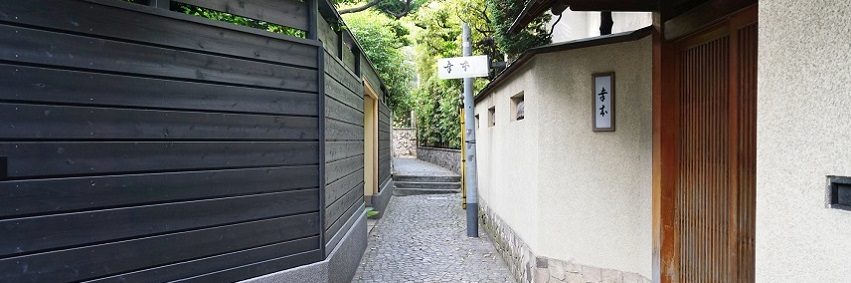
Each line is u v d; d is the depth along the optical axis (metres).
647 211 3.42
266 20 3.28
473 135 7.41
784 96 1.75
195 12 3.14
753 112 2.41
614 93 3.64
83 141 2.33
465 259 6.00
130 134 2.50
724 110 2.68
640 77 3.51
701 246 2.91
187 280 2.75
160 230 2.63
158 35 2.61
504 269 5.54
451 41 12.44
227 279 2.95
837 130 1.52
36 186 2.18
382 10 11.73
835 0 1.53
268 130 3.19
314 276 3.46
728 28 2.64
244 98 3.05
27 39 2.15
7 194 2.10
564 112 3.94
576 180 3.87
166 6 2.72
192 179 2.78
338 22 4.40
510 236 5.50
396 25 12.85
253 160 3.10
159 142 2.62
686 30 2.91
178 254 2.71
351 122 5.21
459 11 8.20
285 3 3.42
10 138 2.10
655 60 3.26
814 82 1.61
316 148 3.53
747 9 2.41
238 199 3.02
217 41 2.90
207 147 2.85
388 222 8.66
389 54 11.41
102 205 2.40
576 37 7.36
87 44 2.34
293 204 3.37
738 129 2.52
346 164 4.84
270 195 3.21
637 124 3.53
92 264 2.37
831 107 1.54
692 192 3.02
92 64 2.36
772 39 1.82
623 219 3.62
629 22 5.61
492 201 7.08
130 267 2.51
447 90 16.38
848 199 1.50
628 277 3.60
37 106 2.18
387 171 11.62
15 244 2.13
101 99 2.39
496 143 6.68
